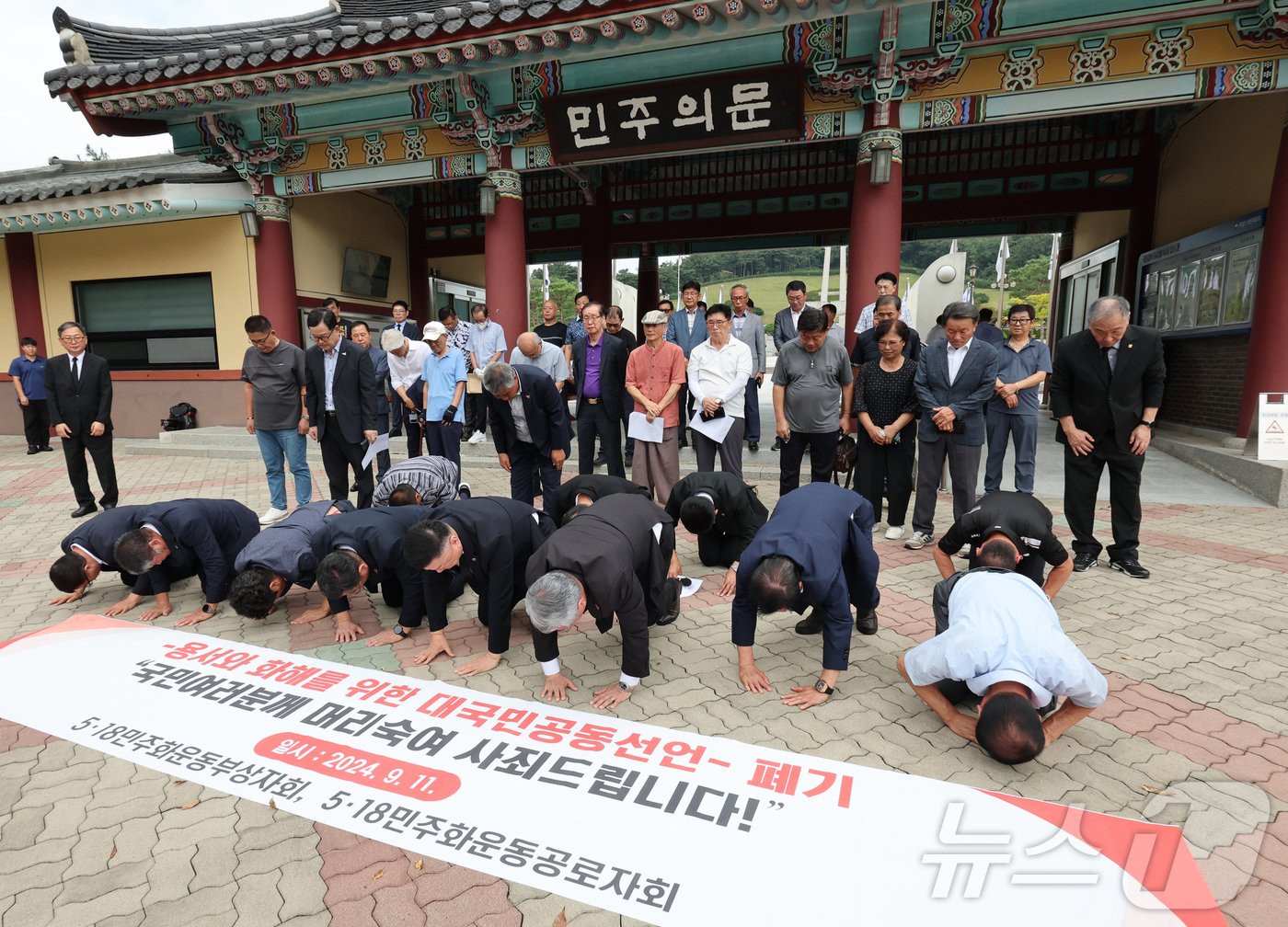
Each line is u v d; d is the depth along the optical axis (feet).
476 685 10.11
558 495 12.89
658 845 6.81
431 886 6.42
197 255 32.32
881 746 8.46
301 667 10.65
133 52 31.04
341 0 35.37
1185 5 19.58
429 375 19.70
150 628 12.21
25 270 34.96
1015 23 20.77
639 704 9.52
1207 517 18.45
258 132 29.07
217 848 6.96
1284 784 7.63
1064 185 33.06
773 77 22.88
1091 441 13.99
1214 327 25.32
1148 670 10.19
